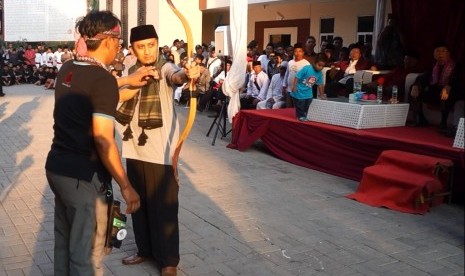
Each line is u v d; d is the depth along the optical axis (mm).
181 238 4664
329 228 4984
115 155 2828
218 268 4062
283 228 4969
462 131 5703
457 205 5730
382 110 7184
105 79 2811
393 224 5121
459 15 7531
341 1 14273
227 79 8562
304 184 6547
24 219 5059
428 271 4078
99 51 2943
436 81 7273
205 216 5273
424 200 5457
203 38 20516
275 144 8031
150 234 3910
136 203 2963
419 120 7477
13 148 8414
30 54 22281
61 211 3051
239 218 5230
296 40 16172
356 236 4789
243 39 8398
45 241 4504
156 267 4023
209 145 8969
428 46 8336
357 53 9633
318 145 7246
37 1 12695
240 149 8484
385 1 10367
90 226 2912
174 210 3811
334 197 5992
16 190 6043
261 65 11578
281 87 10273
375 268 4117
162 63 3758
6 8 13055
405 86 8062
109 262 4109
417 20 8359
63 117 2867
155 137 3709
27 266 4004
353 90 8430
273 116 8078
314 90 8961
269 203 5742
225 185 6445
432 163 5523
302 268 4094
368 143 6531
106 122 2797
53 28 12914
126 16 20625
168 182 3762
